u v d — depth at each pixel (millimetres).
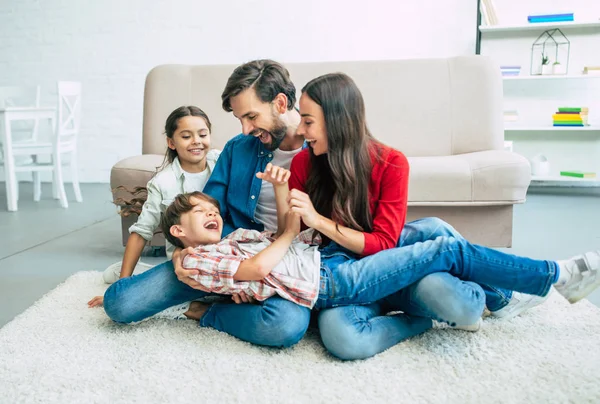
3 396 1155
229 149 1693
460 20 4223
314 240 1495
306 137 1357
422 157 2393
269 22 4449
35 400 1135
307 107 1330
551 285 1312
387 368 1250
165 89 2697
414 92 2660
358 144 1354
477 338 1401
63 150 3768
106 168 4820
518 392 1126
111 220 3246
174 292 1460
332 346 1292
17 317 1599
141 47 4617
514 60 4234
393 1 4281
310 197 1477
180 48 4578
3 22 4734
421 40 4289
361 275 1328
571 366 1236
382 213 1387
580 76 3920
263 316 1333
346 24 4359
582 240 2621
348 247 1375
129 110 4711
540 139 4309
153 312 1486
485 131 2598
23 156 4734
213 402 1113
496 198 2164
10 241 2736
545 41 4160
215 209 1500
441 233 1490
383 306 1485
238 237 1512
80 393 1159
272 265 1327
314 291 1327
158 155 2512
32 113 3633
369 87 2686
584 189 4207
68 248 2578
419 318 1425
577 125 4008
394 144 2635
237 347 1376
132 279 1477
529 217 3215
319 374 1229
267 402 1105
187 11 4531
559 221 3084
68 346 1394
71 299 1757
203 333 1464
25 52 4750
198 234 1453
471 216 2232
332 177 1450
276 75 1467
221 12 4496
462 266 1333
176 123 1763
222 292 1361
